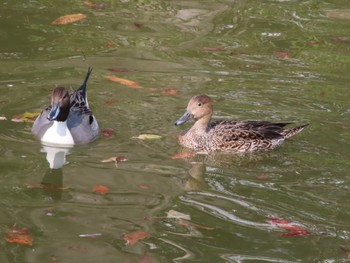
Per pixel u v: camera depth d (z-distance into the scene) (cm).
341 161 1180
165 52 1608
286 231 959
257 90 1426
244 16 1850
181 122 1248
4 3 1869
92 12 1838
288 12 1897
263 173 1149
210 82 1456
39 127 1249
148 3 1920
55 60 1545
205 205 1023
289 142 1252
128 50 1611
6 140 1222
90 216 980
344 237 949
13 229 938
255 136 1266
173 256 889
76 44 1638
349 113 1340
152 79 1465
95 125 1266
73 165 1144
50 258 875
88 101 1364
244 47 1652
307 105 1371
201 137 1251
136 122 1302
